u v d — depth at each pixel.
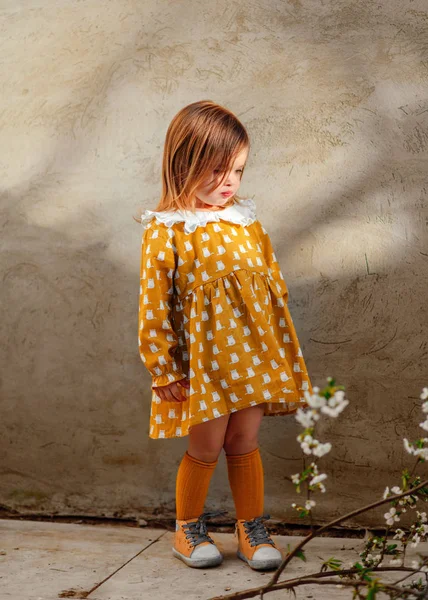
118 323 2.29
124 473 2.28
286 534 2.15
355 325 2.15
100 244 2.30
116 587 1.67
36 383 2.33
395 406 2.13
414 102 2.12
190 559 1.83
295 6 2.20
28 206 2.34
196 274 1.89
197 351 1.83
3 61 2.37
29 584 1.69
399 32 2.13
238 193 2.22
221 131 1.89
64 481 2.31
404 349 2.12
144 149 2.28
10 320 2.34
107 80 2.31
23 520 2.31
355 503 2.14
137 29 2.30
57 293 2.32
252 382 1.81
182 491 1.93
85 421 2.30
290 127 2.19
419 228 2.12
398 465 2.12
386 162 2.14
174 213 1.95
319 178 2.18
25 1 2.37
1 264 2.35
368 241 2.15
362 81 2.15
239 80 2.22
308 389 1.92
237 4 2.23
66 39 2.34
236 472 1.95
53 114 2.34
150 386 2.26
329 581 1.37
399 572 1.76
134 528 2.22
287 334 1.94
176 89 2.27
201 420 1.78
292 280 2.19
